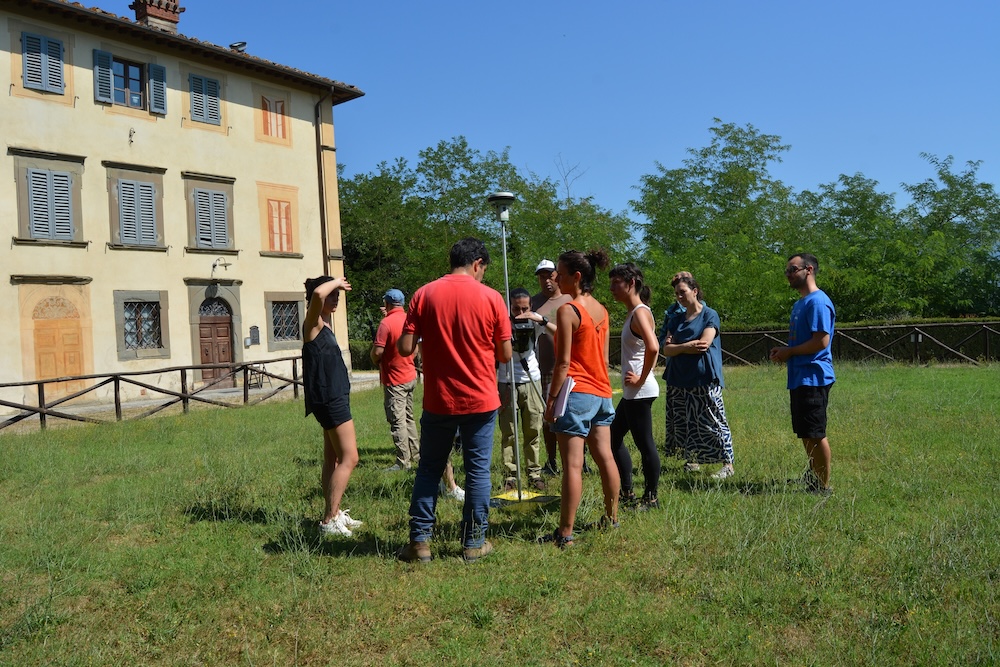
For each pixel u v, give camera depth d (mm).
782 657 3023
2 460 8023
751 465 6441
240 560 4352
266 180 21281
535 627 3344
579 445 4375
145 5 19625
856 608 3389
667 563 4016
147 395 18406
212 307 20094
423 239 36812
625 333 5199
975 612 3268
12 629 3467
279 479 6449
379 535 4734
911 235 35812
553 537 4562
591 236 28797
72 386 17109
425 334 4285
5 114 16219
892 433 7566
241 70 20672
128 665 3156
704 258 30391
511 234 31359
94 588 4020
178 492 6109
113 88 18078
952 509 4734
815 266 5570
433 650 3199
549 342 6074
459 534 4648
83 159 17375
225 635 3424
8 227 16250
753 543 4176
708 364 6109
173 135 19156
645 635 3215
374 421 10812
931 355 19312
